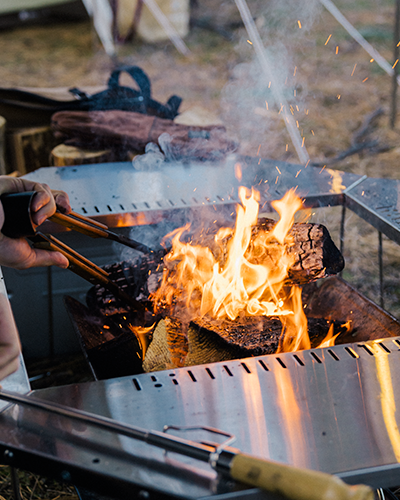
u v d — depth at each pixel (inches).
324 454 27.5
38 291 66.9
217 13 246.1
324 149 129.3
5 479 55.6
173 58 200.7
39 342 69.6
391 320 48.4
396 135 137.5
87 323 51.0
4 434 28.6
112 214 55.9
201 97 162.2
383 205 56.8
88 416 28.0
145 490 25.2
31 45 219.9
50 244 40.8
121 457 27.0
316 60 193.3
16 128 91.6
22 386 33.5
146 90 88.9
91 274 44.7
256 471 23.5
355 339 50.4
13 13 240.5
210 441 28.1
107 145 77.5
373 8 255.0
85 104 89.1
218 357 45.1
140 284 53.6
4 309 32.4
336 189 61.6
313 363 34.9
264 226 54.0
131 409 30.8
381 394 31.8
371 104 156.6
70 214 44.9
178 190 62.3
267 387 32.6
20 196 35.3
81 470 26.4
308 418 29.9
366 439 28.5
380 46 204.4
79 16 255.4
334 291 58.8
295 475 22.6
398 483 27.1
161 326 49.4
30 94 90.4
